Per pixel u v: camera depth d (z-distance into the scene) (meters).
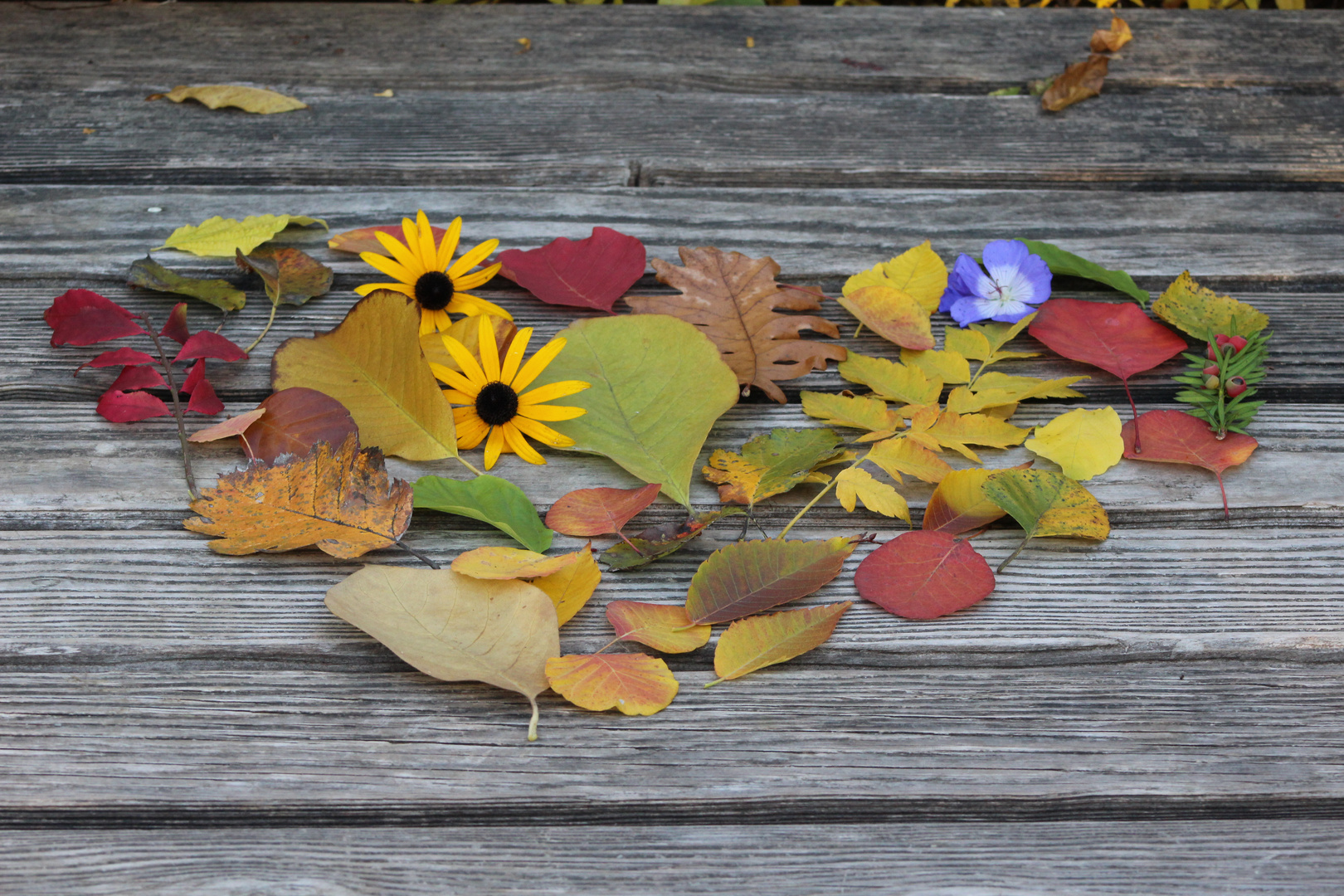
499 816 1.41
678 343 1.51
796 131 1.70
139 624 1.45
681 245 1.62
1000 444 1.51
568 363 1.52
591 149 1.68
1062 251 1.59
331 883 1.39
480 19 1.78
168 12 1.77
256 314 1.57
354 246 1.59
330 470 1.45
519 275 1.58
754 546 1.45
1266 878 1.40
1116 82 1.74
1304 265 1.61
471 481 1.48
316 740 1.42
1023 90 1.74
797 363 1.55
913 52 1.76
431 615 1.43
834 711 1.43
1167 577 1.47
